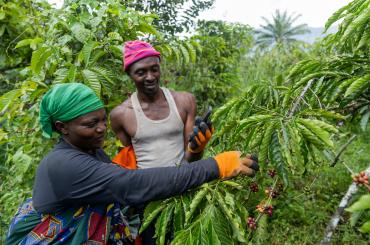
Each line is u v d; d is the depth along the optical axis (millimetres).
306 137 1348
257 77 6480
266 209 1646
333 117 1444
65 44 2629
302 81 1710
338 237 3021
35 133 2729
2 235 2953
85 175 1439
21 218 1576
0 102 2553
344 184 3842
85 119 1470
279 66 7086
